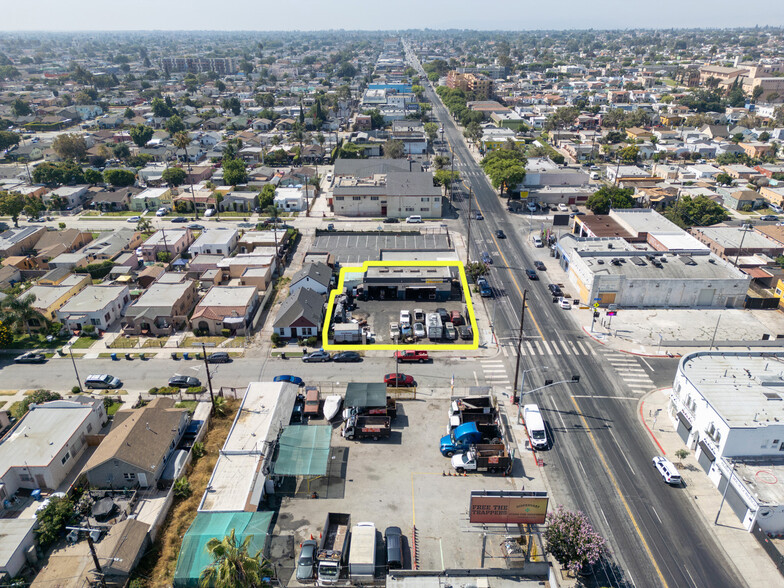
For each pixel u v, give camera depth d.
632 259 103.94
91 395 75.06
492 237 133.00
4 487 57.31
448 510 55.75
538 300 102.00
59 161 198.25
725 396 62.12
